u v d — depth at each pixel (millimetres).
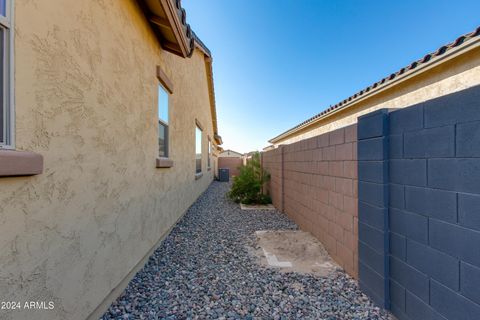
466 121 1651
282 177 7488
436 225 1877
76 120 2010
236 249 4348
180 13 3857
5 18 1401
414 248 2104
